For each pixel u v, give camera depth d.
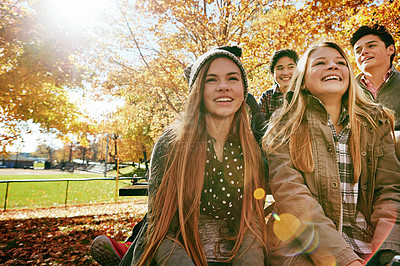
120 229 6.03
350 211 1.15
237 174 1.21
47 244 4.99
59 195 12.65
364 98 1.29
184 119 1.21
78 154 63.50
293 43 6.31
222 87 1.11
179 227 1.10
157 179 1.17
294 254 0.98
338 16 5.70
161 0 6.79
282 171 1.14
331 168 1.14
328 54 1.21
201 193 1.17
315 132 1.20
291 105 1.30
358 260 0.82
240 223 1.10
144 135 23.91
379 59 1.86
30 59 6.46
